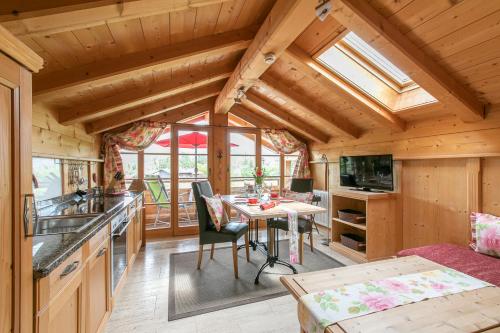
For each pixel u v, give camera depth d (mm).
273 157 5258
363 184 3693
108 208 2238
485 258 2119
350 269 1526
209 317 2115
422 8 1770
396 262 1641
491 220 2236
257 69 2684
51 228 1835
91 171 3510
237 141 4965
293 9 1690
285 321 2068
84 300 1475
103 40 1804
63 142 2609
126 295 2441
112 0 1267
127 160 4355
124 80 2564
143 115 3729
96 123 3406
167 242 4152
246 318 2104
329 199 4574
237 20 2248
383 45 2035
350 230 3941
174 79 3062
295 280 1382
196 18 1984
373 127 3713
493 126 2312
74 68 1992
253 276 2869
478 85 2199
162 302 2328
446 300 1160
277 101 4289
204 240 2979
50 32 1342
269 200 3281
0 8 1131
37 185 2111
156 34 2004
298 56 2689
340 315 1044
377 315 1045
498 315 1050
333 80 2883
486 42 1842
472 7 1652
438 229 2863
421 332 940
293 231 2561
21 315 894
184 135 4629
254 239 4312
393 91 3072
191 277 2836
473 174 2498
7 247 835
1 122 809
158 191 4500
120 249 2414
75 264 1327
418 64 2086
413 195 3150
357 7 1815
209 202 2967
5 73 818
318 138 4742
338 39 2398
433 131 2861
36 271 985
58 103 2365
